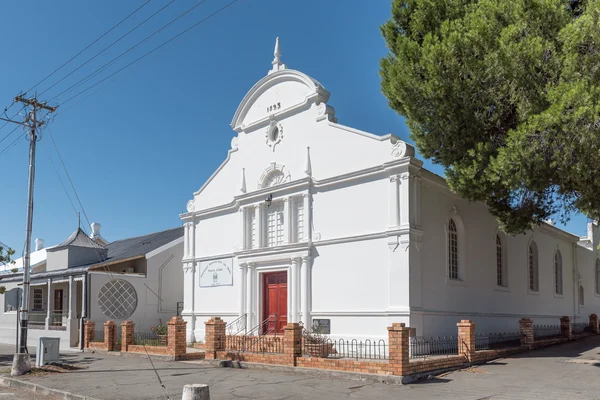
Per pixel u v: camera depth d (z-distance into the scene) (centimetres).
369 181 1912
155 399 1270
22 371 1728
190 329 2539
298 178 2142
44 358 1902
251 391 1327
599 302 3703
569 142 1357
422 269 1841
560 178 1494
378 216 1869
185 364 1906
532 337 2062
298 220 2148
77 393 1370
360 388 1332
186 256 2625
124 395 1321
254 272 2262
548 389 1265
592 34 1364
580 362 1681
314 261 2042
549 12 1452
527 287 2645
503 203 1811
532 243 2803
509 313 2406
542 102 1471
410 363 1417
